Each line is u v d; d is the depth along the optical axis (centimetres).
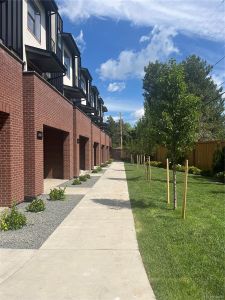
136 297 497
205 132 4288
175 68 1133
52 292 514
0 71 1057
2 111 1080
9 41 1483
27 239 791
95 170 3033
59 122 1878
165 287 525
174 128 1120
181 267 608
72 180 2186
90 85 4266
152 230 864
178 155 1140
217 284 538
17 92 1231
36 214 1076
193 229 872
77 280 557
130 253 691
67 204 1258
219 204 1259
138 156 3866
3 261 646
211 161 2756
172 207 1191
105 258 662
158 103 1145
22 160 1287
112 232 855
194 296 496
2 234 835
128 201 1330
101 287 530
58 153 2233
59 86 2366
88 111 3906
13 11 1503
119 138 8331
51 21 2178
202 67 4647
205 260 645
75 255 680
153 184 1953
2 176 1158
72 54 2952
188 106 1112
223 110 4638
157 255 672
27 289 524
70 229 888
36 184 1354
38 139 1389
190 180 2222
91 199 1382
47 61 1794
